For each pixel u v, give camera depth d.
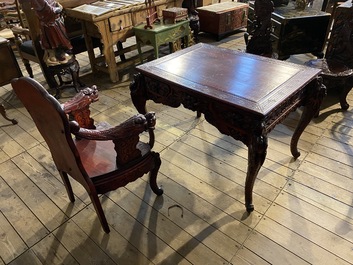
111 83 3.31
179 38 3.42
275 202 1.68
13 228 1.63
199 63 1.79
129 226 1.60
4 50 2.60
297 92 1.48
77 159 1.24
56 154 1.43
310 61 2.62
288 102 1.48
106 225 1.54
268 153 2.06
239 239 1.49
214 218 1.62
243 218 1.60
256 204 1.68
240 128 1.39
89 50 3.37
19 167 2.10
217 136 2.29
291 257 1.39
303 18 2.80
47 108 1.10
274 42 3.00
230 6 4.46
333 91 2.79
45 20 2.63
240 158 2.04
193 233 1.54
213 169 1.96
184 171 1.96
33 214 1.71
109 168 1.41
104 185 1.40
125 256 1.45
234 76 1.59
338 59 2.57
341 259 1.37
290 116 2.49
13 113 2.82
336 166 1.91
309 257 1.39
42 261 1.45
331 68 2.44
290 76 1.57
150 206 1.72
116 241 1.53
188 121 2.51
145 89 1.84
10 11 3.94
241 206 1.68
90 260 1.44
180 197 1.77
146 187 1.86
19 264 1.45
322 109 2.53
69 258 1.46
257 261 1.39
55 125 1.16
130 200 1.77
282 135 2.25
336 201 1.67
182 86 1.52
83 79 3.44
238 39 4.45
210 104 1.45
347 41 2.45
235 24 4.53
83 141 1.62
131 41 4.65
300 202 1.67
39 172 2.04
